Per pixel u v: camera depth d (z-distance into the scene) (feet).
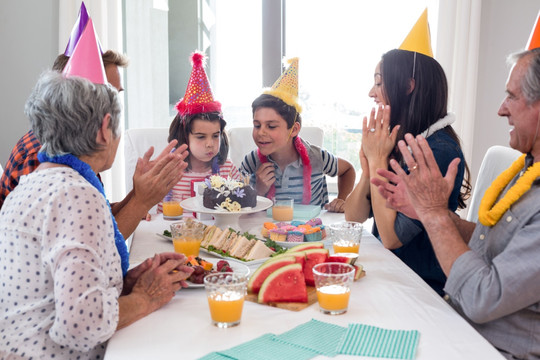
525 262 3.89
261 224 7.30
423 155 4.54
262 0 13.12
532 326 4.17
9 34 12.49
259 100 8.47
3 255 3.92
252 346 3.65
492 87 13.35
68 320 3.53
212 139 8.43
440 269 6.38
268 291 4.47
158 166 5.79
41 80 4.16
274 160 8.87
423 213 4.53
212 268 5.10
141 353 3.60
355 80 13.39
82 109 4.03
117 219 5.78
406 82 6.52
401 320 4.15
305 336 3.82
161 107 13.19
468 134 13.00
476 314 4.09
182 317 4.21
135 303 4.15
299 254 4.80
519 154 7.24
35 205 3.84
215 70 13.29
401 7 13.06
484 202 4.72
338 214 8.05
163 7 12.89
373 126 6.41
